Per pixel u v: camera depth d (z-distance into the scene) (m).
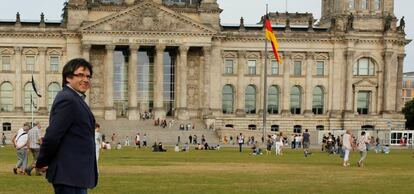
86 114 14.71
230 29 177.12
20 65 167.62
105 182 40.16
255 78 177.00
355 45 178.25
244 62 176.00
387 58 177.75
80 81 14.70
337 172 52.62
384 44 178.12
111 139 142.62
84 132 14.65
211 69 171.75
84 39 162.25
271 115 176.38
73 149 14.53
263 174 49.47
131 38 164.12
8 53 167.62
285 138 151.38
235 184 40.34
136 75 165.75
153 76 172.75
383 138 144.75
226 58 175.38
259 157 80.88
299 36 176.62
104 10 169.75
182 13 172.75
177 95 169.50
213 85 172.38
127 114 167.12
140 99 172.88
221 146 132.12
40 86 168.00
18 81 167.12
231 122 173.62
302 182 42.50
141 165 59.81
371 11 180.75
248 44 175.62
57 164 14.45
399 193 36.25
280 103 178.12
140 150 104.19
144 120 164.25
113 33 163.00
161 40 165.50
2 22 167.75
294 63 178.75
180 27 166.25
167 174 48.25
